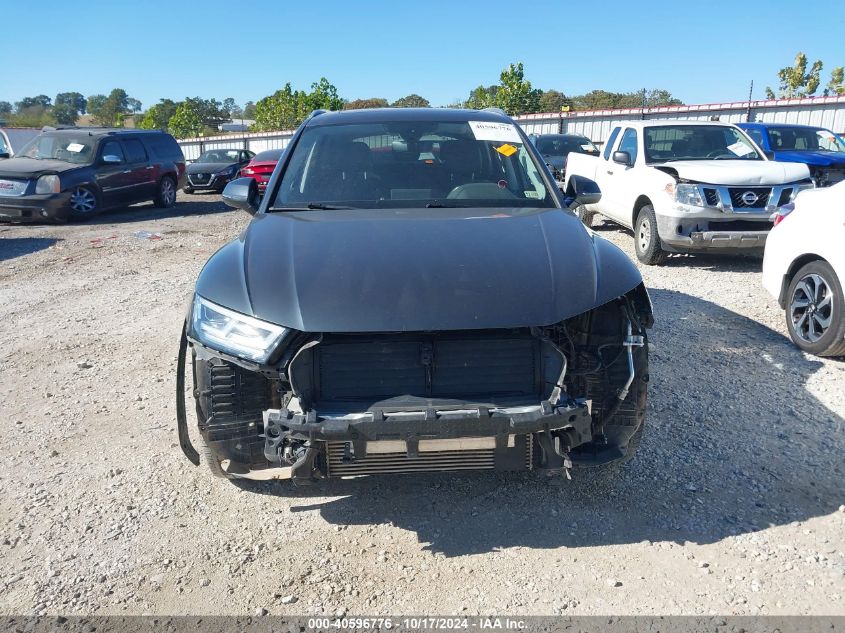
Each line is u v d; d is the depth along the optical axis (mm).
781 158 12422
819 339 5297
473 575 2938
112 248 10898
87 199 14359
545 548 3104
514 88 33531
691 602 2742
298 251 3217
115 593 2859
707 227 8297
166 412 4562
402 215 3707
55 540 3205
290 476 3084
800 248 5504
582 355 3102
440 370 2887
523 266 3072
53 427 4359
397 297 2861
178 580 2938
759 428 4199
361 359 2875
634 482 3605
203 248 10836
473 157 4309
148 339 6109
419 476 3711
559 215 3740
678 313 6559
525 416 2742
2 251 10750
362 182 4113
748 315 6504
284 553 3111
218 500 3527
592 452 3102
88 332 6355
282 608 2766
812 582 2838
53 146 15000
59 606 2783
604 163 10609
